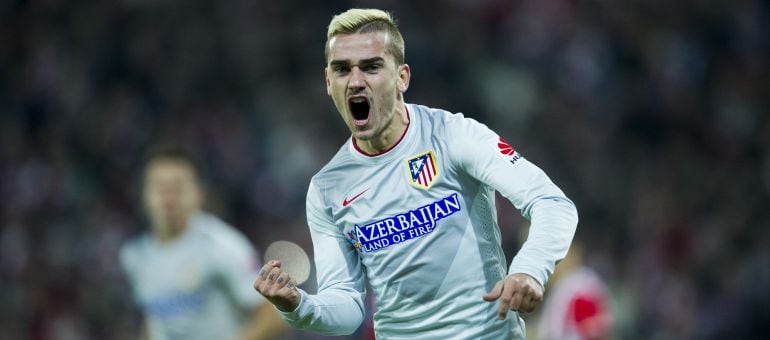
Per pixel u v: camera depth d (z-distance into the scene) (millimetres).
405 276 14188
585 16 59719
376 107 13953
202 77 57875
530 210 13430
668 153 51969
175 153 24812
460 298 14117
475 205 14234
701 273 43656
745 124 53906
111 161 52969
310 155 52531
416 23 59531
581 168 51219
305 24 60438
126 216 49469
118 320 44062
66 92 56969
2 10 60094
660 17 59781
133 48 58438
